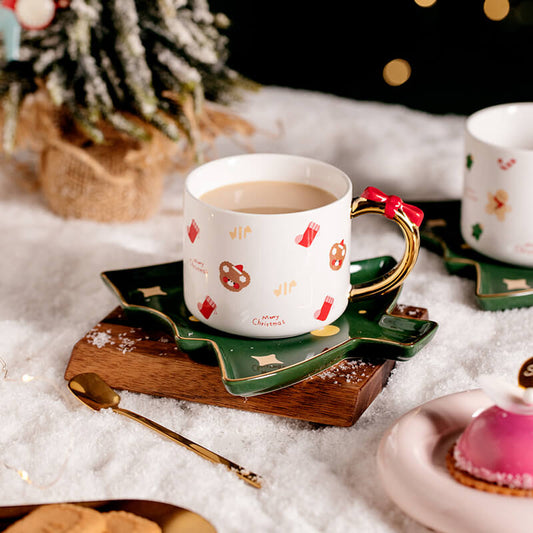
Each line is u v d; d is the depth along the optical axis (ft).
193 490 2.50
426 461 2.46
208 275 2.65
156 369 2.71
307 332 2.70
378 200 2.69
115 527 2.37
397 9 5.36
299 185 2.81
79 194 3.39
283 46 5.78
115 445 2.59
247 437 2.64
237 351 2.65
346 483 2.52
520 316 2.97
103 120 3.26
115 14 3.13
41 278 3.16
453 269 3.13
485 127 3.17
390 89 5.69
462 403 2.56
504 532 2.33
